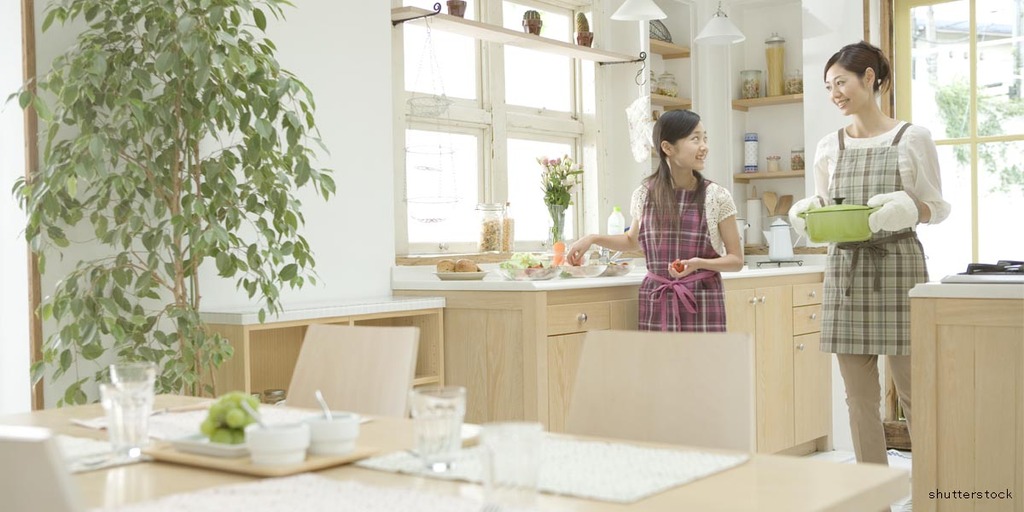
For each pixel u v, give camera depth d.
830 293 3.43
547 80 5.29
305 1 3.84
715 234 3.73
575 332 3.83
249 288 3.12
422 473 1.38
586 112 5.40
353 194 4.02
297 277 3.17
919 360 2.76
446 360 3.94
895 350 3.29
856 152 3.41
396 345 2.10
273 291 3.12
